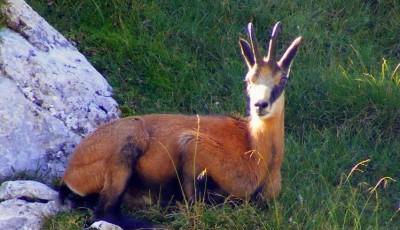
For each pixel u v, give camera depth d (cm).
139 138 1847
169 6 2516
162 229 1783
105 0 2462
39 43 2130
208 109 2247
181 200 1877
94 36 2378
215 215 1778
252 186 1859
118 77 2294
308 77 2339
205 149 1841
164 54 2356
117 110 2120
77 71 2133
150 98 2264
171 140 1855
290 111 2253
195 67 2350
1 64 2028
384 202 2000
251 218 1788
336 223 1831
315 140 2181
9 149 1931
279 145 1862
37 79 2039
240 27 2514
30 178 1917
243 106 2236
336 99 2262
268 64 1827
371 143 2184
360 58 2427
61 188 1841
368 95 2253
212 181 1850
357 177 2080
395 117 2217
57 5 2459
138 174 1859
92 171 1836
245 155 1855
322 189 2002
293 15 2578
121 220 1814
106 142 1836
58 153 1975
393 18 2611
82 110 2050
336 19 2602
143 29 2431
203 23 2491
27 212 1772
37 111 1991
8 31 2108
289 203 1919
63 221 1775
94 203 1877
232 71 2355
